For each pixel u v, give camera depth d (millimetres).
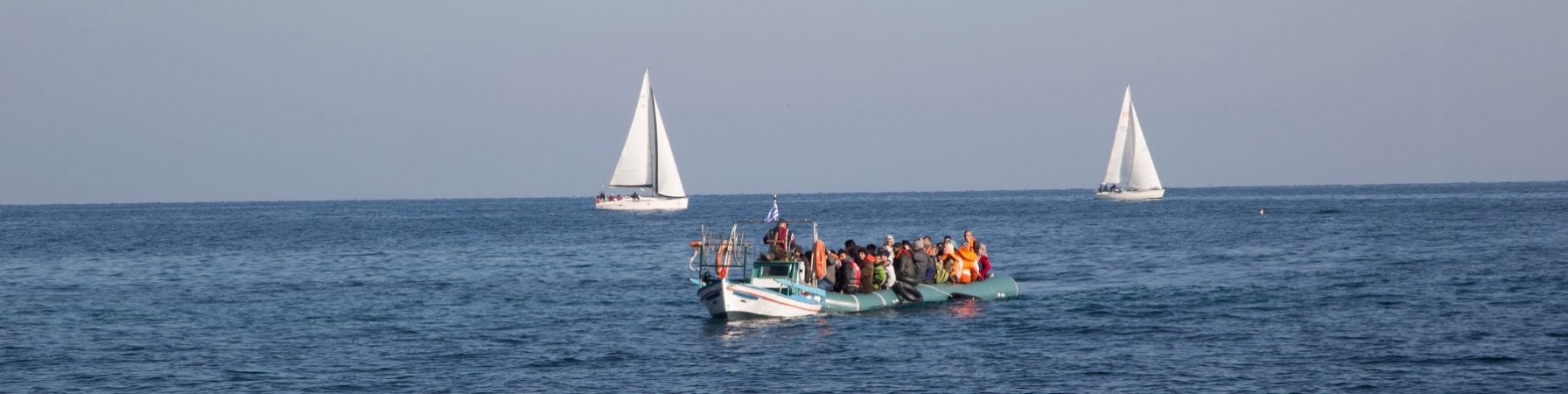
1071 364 50281
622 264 112562
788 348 54812
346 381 48938
